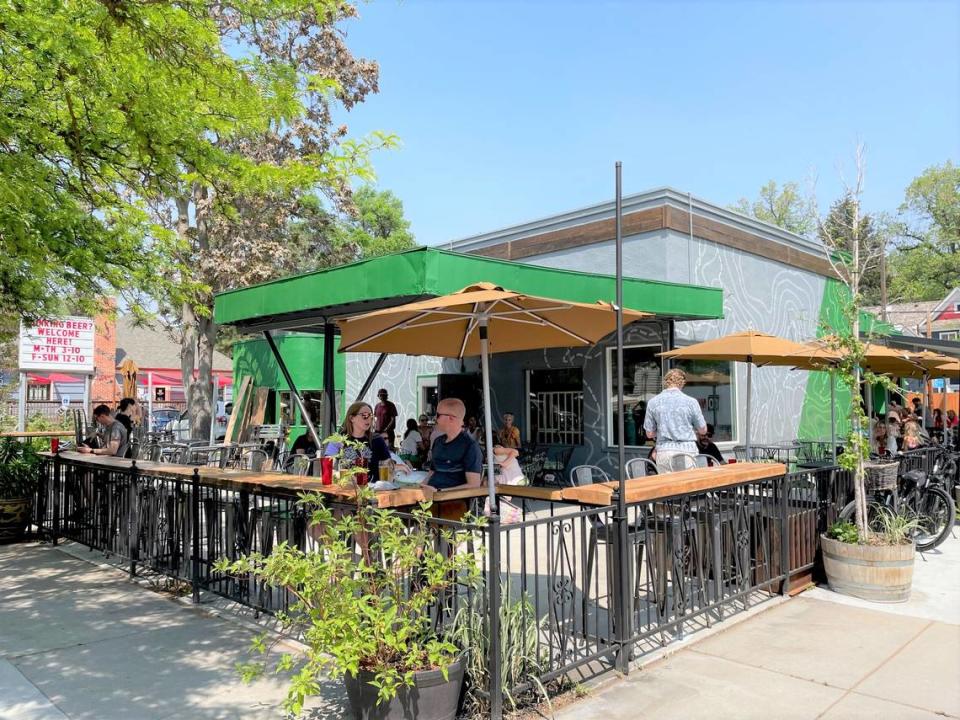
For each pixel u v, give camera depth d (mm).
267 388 19297
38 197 5441
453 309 4910
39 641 4879
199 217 18672
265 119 6039
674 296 10320
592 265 13398
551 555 4035
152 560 6461
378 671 3371
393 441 13539
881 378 6344
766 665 4438
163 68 5230
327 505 4727
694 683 4164
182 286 7051
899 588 5785
